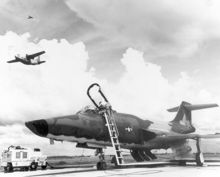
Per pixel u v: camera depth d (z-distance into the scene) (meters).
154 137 17.78
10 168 17.42
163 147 19.03
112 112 15.81
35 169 18.66
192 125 22.94
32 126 12.21
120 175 12.20
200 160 17.58
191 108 22.17
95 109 15.35
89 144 15.00
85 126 13.98
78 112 14.79
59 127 12.82
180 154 19.48
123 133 16.20
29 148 18.84
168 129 19.84
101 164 15.41
